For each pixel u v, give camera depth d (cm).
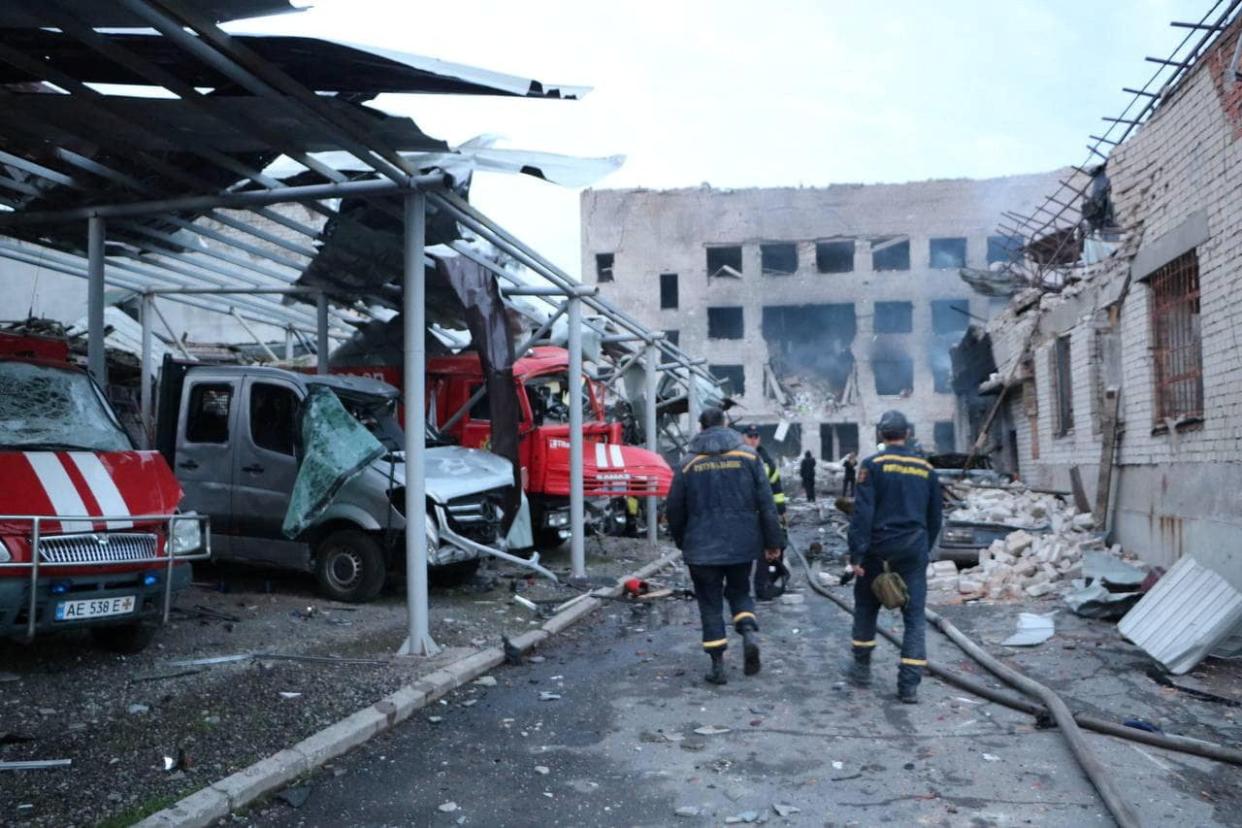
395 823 412
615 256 5075
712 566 652
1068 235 1884
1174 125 969
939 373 4809
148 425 1173
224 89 565
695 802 437
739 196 5019
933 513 634
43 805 401
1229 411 835
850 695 623
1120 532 1170
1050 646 744
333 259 934
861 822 413
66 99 575
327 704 558
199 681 596
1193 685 622
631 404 1683
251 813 420
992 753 500
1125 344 1155
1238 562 809
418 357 697
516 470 979
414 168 673
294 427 901
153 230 852
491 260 998
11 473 588
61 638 683
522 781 464
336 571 888
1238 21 817
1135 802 429
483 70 523
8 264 1831
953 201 4866
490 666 693
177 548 629
